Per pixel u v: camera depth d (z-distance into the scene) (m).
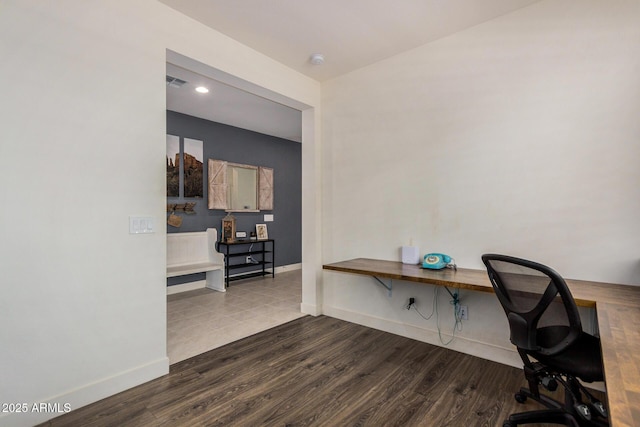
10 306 1.56
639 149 1.82
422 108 2.67
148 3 2.05
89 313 1.81
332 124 3.31
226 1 2.09
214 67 2.42
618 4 1.87
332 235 3.33
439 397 1.87
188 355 2.44
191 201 4.57
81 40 1.78
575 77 2.00
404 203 2.79
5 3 1.55
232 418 1.70
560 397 1.86
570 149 2.02
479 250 2.39
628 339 1.04
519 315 1.49
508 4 2.13
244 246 5.38
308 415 1.72
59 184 1.71
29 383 1.61
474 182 2.40
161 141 2.11
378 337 2.79
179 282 4.46
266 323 3.15
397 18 2.28
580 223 1.99
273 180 5.82
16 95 1.58
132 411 1.75
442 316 2.58
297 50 2.73
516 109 2.21
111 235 1.89
